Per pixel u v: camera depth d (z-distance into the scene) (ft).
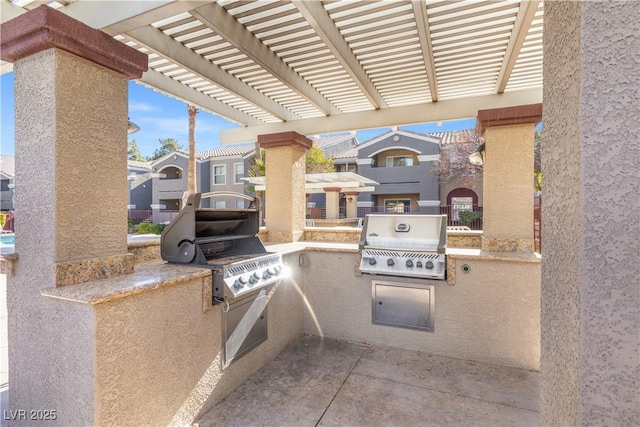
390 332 11.75
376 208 61.77
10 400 6.55
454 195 57.06
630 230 2.37
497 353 10.43
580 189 2.54
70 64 6.00
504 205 10.98
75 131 6.10
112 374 5.71
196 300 7.61
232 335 8.88
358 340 12.21
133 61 6.89
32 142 6.06
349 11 9.00
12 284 6.42
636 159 2.36
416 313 11.35
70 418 5.73
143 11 7.03
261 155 54.54
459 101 14.06
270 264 9.73
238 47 9.61
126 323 5.98
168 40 10.02
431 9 8.82
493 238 11.09
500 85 12.71
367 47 10.73
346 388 9.16
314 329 12.87
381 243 11.46
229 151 71.82
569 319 2.77
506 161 10.91
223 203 67.72
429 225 11.23
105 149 6.64
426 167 57.16
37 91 5.96
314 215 59.67
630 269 2.37
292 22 9.53
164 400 6.79
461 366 10.34
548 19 3.33
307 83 13.38
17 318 6.38
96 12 7.62
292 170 14.53
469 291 10.68
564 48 2.89
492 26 9.55
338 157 63.77
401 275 10.98
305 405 8.38
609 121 2.43
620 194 2.40
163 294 6.75
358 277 12.16
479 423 7.70
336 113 15.78
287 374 9.90
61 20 5.63
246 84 13.56
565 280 2.86
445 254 10.69
